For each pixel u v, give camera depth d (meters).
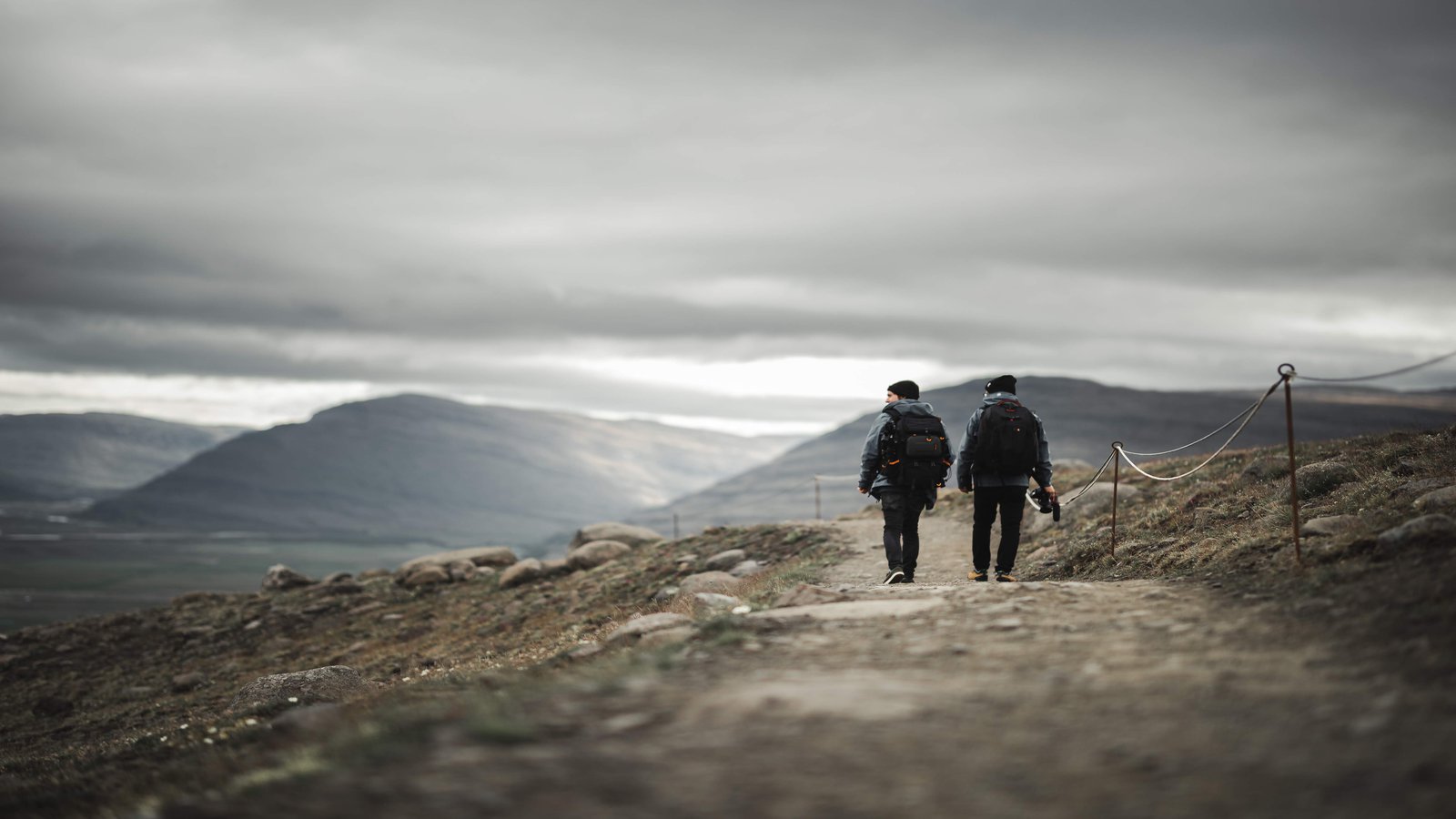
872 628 7.64
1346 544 8.56
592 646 9.77
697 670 6.48
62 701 22.88
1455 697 4.60
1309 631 6.29
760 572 18.84
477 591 27.64
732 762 4.35
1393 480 11.35
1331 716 4.55
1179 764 4.09
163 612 31.28
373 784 4.37
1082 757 4.24
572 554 28.14
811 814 3.73
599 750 4.62
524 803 3.97
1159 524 14.24
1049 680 5.55
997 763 4.21
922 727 4.73
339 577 33.31
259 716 12.09
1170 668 5.67
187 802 5.11
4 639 29.56
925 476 11.57
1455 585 6.48
